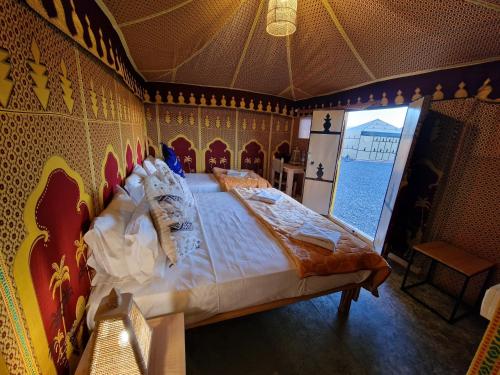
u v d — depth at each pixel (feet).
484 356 1.92
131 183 5.90
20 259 2.05
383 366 4.32
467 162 6.06
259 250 5.05
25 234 2.13
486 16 4.65
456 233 6.32
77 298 3.18
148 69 9.51
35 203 2.31
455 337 5.04
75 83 3.43
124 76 6.86
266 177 15.46
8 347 1.85
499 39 5.03
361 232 10.27
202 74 10.64
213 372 4.07
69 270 2.98
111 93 5.41
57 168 2.79
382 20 5.76
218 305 3.95
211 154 13.76
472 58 5.82
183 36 6.88
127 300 2.31
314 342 4.75
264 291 4.28
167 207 4.91
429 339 4.96
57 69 2.89
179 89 12.09
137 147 9.02
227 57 8.83
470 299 6.00
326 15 6.10
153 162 9.94
